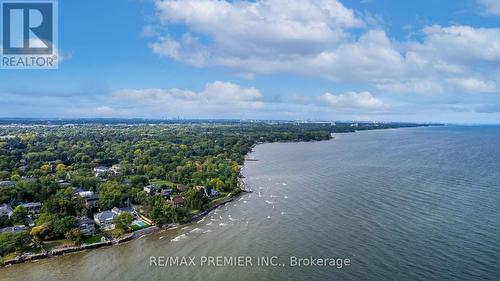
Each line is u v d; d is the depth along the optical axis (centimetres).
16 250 12469
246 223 15150
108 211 16438
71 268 11719
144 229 14875
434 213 15350
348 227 13975
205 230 14662
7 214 15925
